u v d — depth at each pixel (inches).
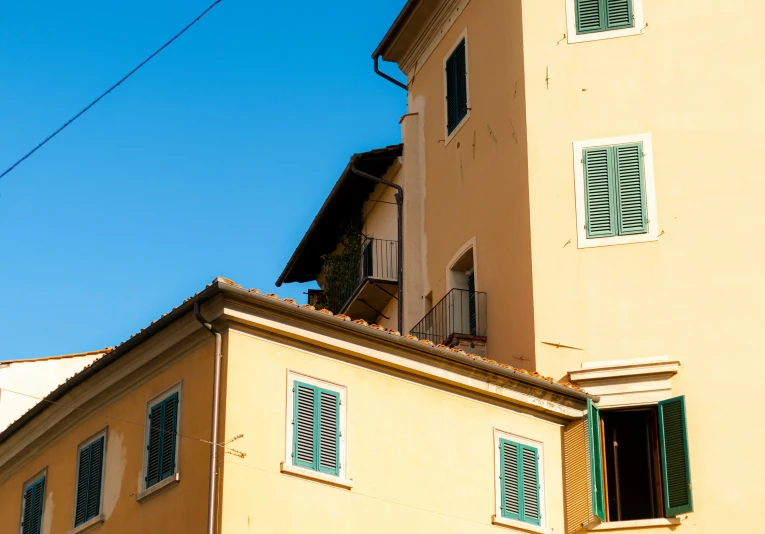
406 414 815.1
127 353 815.1
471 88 1108.5
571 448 882.1
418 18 1202.6
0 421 1130.0
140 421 809.5
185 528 738.8
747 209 943.0
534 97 1007.0
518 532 839.1
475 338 1013.8
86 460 855.1
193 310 755.4
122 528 796.0
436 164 1163.3
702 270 934.4
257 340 765.3
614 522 869.8
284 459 753.0
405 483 797.9
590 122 988.6
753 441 888.3
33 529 898.1
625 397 909.8
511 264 999.0
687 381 908.6
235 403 744.3
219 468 730.8
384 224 1254.3
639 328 930.1
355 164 1226.0
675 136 969.5
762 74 970.7
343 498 768.9
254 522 729.6
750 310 919.0
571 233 965.8
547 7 1025.5
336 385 790.5
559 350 938.1
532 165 992.2
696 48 986.1
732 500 876.6
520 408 871.1
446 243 1119.6
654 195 959.0
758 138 957.2
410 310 1161.4
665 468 890.1
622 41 1000.2
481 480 833.5
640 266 945.5
